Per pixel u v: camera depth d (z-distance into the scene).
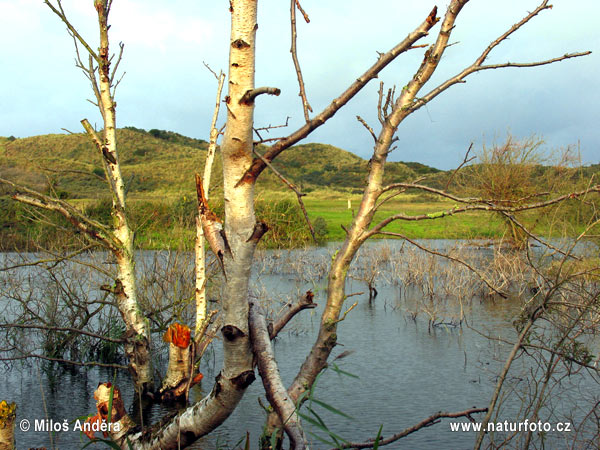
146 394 6.86
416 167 77.00
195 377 6.79
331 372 7.98
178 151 93.69
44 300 9.63
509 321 10.95
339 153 110.94
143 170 63.50
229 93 2.59
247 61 2.56
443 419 6.12
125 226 7.01
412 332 10.37
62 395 7.38
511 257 12.79
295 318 11.74
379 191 3.37
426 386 7.23
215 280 9.76
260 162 2.65
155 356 8.92
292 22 2.64
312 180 88.81
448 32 3.09
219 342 10.21
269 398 2.65
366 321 11.43
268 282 15.24
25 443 5.65
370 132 3.44
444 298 13.30
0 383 7.92
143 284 9.38
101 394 3.59
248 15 2.55
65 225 10.89
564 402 6.36
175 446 3.12
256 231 2.64
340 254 3.42
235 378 2.76
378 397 6.90
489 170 17.55
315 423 2.59
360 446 3.31
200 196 3.03
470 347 9.15
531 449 5.14
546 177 15.80
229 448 5.43
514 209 3.11
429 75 3.18
